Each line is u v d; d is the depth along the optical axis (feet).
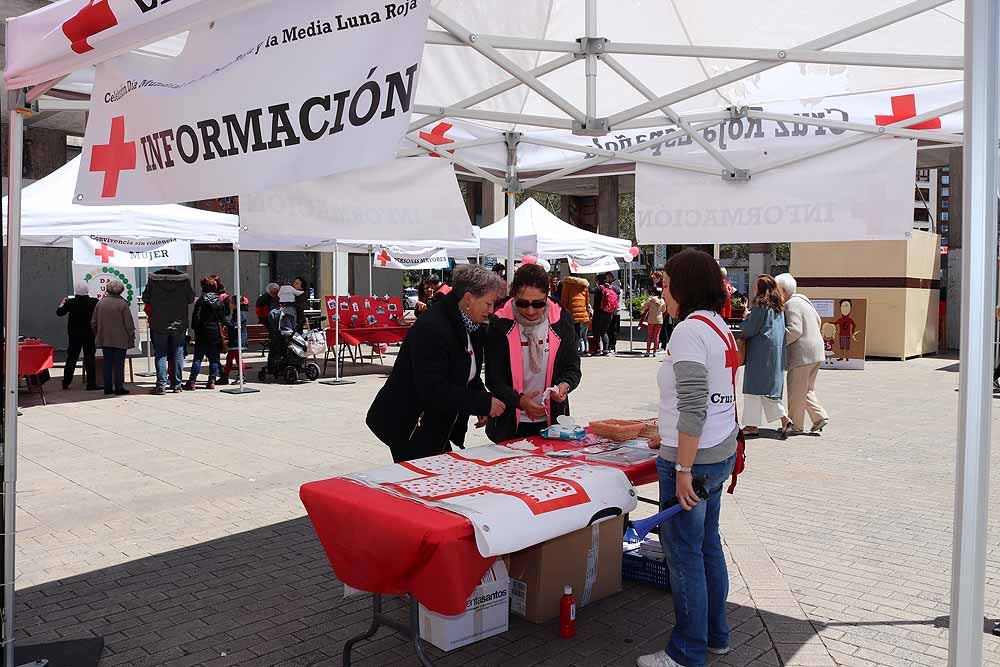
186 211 36.50
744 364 30.35
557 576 13.37
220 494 22.20
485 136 21.02
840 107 18.24
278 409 36.65
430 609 10.03
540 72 15.11
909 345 58.70
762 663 12.57
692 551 11.71
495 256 59.67
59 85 13.00
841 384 45.57
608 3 16.05
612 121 15.46
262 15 9.37
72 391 42.27
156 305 41.22
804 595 15.28
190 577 16.14
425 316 14.02
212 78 9.82
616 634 13.48
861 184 18.06
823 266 60.18
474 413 13.97
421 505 10.53
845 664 12.54
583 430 14.73
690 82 19.15
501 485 11.37
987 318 7.93
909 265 57.57
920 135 17.15
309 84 8.77
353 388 43.96
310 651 12.98
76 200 11.89
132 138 11.02
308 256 80.53
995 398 40.63
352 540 10.78
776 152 19.01
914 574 16.30
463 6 15.47
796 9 15.07
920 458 26.73
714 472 11.51
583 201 134.41
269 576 16.20
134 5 10.35
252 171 9.36
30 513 20.40
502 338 15.23
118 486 23.00
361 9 8.35
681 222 20.38
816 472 24.81
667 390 11.85
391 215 19.40
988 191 7.85
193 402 38.65
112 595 15.26
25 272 61.00
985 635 13.47
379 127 8.11
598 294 64.34
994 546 17.84
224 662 12.61
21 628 13.82
